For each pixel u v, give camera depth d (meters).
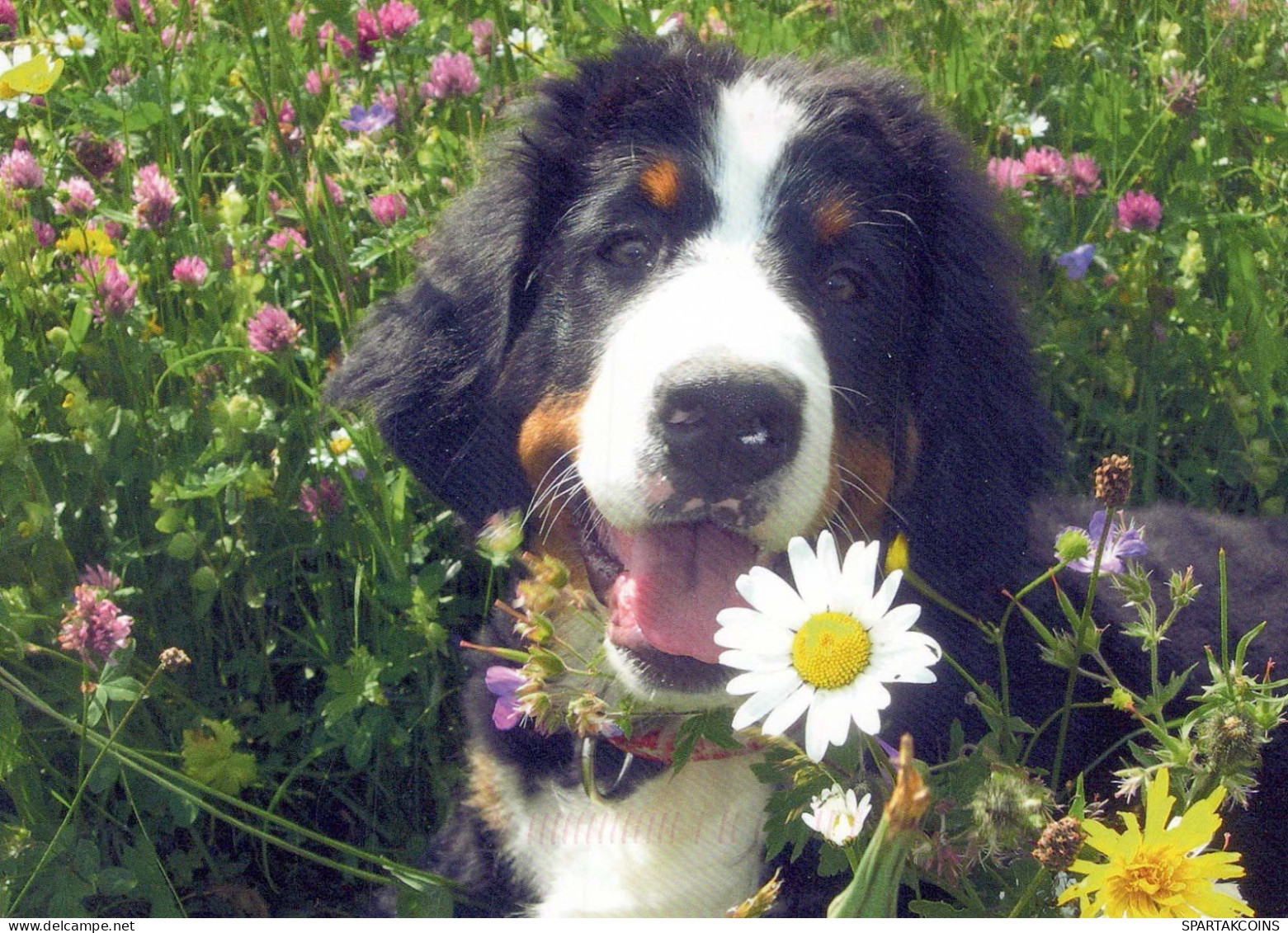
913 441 0.91
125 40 1.20
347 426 0.97
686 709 0.86
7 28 1.14
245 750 0.98
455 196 1.00
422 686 0.98
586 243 0.89
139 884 0.91
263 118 1.16
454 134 1.15
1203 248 1.18
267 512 1.01
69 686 0.93
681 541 0.85
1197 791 0.78
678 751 0.81
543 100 0.93
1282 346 1.10
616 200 0.89
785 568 0.86
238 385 1.01
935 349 0.91
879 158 0.91
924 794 0.70
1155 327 1.11
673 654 0.84
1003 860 0.80
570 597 0.86
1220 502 1.12
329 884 0.97
